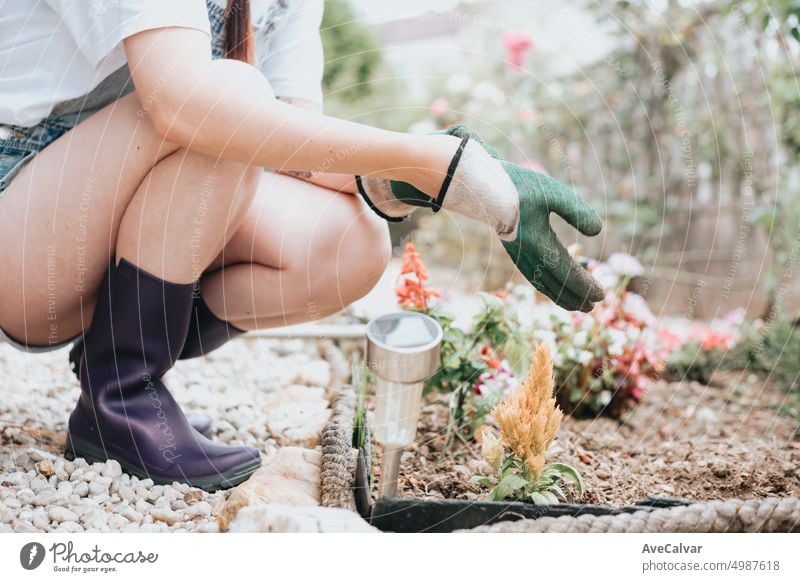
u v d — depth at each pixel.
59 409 1.88
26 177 1.42
